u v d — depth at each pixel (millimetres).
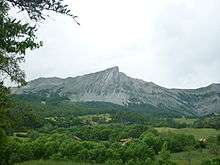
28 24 14766
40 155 90688
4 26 14391
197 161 95812
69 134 148250
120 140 149875
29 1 13156
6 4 14016
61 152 93562
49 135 103375
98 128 170500
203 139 131500
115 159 95938
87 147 97375
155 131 152750
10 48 14836
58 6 13258
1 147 25906
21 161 78438
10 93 16203
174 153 111438
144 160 95750
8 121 16156
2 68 15625
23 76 16000
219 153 107125
